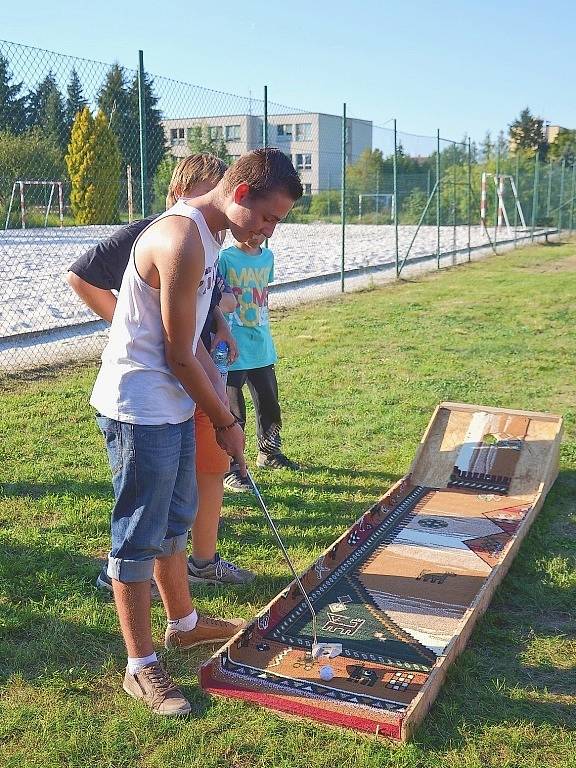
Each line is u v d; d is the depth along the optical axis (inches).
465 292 587.5
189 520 121.0
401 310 495.2
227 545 164.9
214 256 106.7
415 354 360.5
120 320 107.6
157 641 129.9
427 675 117.3
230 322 194.2
